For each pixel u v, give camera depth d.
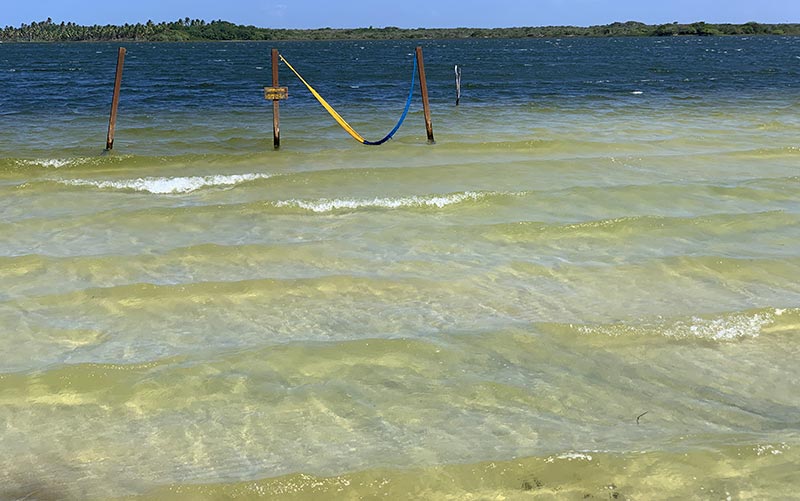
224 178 13.30
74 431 5.75
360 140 16.47
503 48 141.00
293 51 129.75
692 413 5.93
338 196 12.26
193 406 6.08
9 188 12.66
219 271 8.97
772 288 8.48
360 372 6.60
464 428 5.72
